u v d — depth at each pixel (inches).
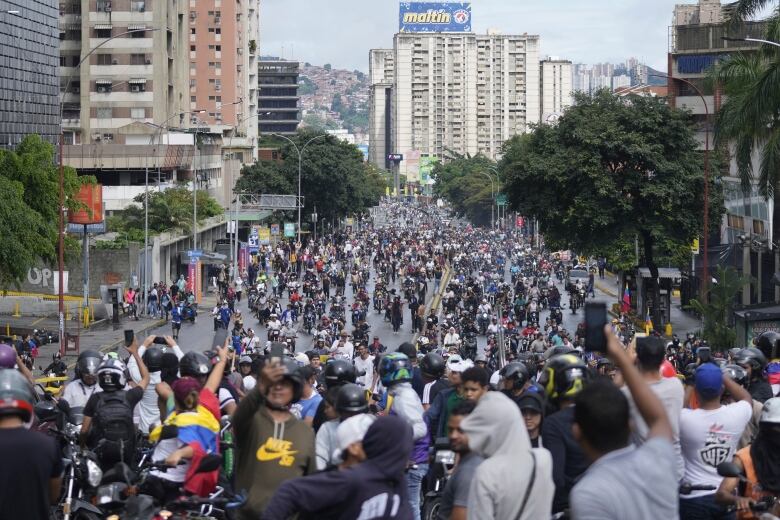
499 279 5064.0
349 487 370.6
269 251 5748.0
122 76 6742.1
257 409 490.0
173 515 497.0
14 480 401.7
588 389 328.5
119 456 605.9
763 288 3415.4
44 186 3218.5
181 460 531.2
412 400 641.6
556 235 3449.8
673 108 3395.7
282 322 3449.8
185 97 7598.4
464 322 3097.9
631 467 317.1
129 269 4040.4
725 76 2471.7
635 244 3754.9
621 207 3302.2
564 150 3334.2
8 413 406.6
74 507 545.6
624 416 324.5
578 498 314.5
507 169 3479.3
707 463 514.0
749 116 2186.3
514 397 619.2
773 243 3250.5
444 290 4877.0
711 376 510.3
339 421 566.3
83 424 617.9
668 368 571.5
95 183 3597.4
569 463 494.9
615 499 311.4
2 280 2898.6
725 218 3941.9
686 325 3617.1
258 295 3976.4
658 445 323.3
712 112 4906.5
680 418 507.2
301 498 369.1
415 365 887.1
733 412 514.0
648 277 3535.9
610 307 4040.4
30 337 2738.7
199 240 5246.1
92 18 6678.2
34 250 2883.9
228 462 610.9
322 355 1640.0
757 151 3287.4
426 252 6200.8
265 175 6717.5
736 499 487.8
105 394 620.4
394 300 3604.8
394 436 376.5
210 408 544.4
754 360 714.2
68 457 571.8
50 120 5152.6
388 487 375.9
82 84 6756.9
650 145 3267.7
